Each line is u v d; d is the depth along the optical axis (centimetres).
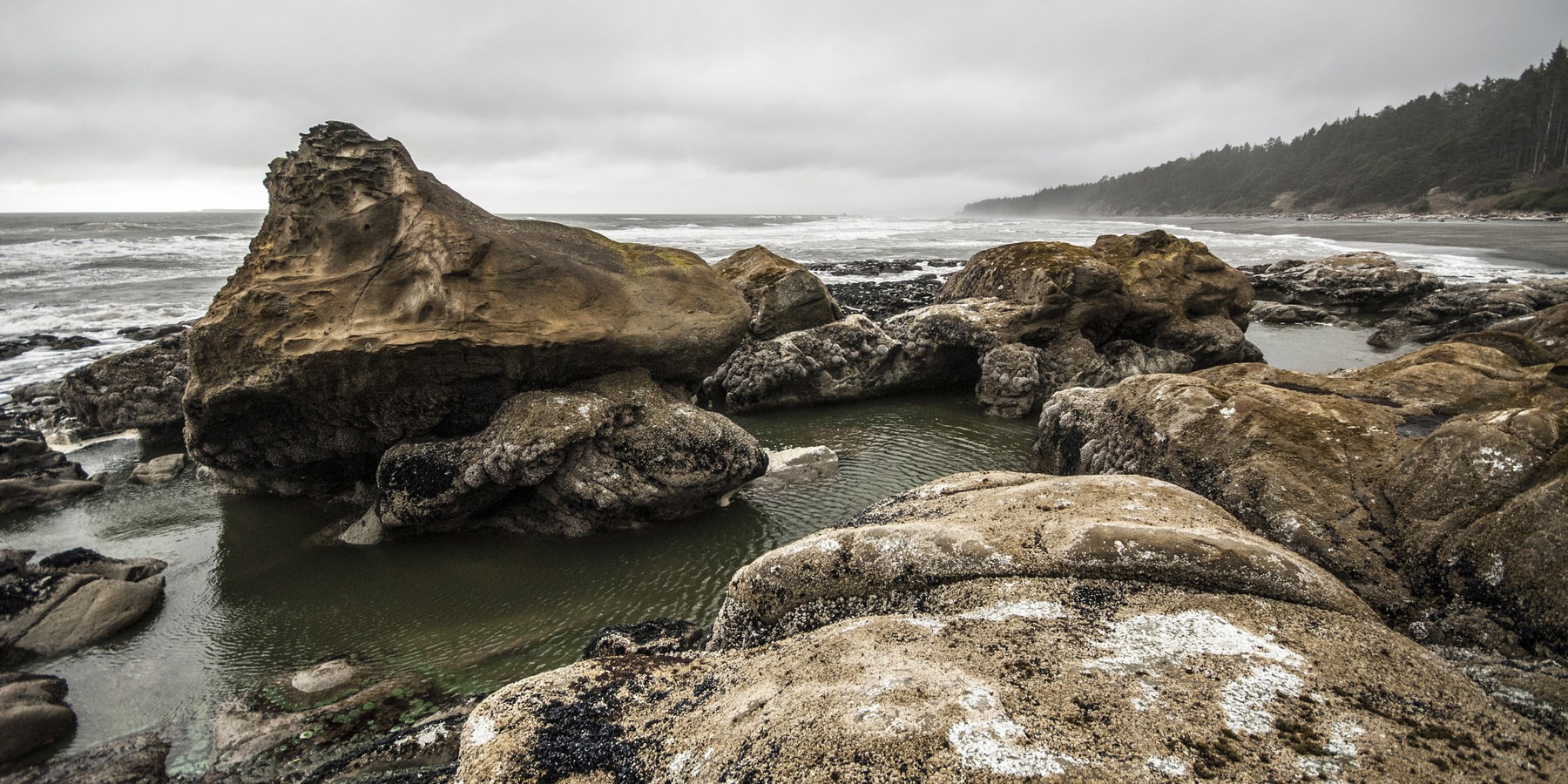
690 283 1794
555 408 1486
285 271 1530
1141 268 2955
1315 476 963
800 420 2312
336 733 924
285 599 1271
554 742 582
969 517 844
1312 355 3109
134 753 888
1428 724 514
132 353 2242
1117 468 1287
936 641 634
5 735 878
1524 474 809
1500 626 736
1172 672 564
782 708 552
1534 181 12444
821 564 776
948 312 2641
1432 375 1259
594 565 1371
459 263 1452
